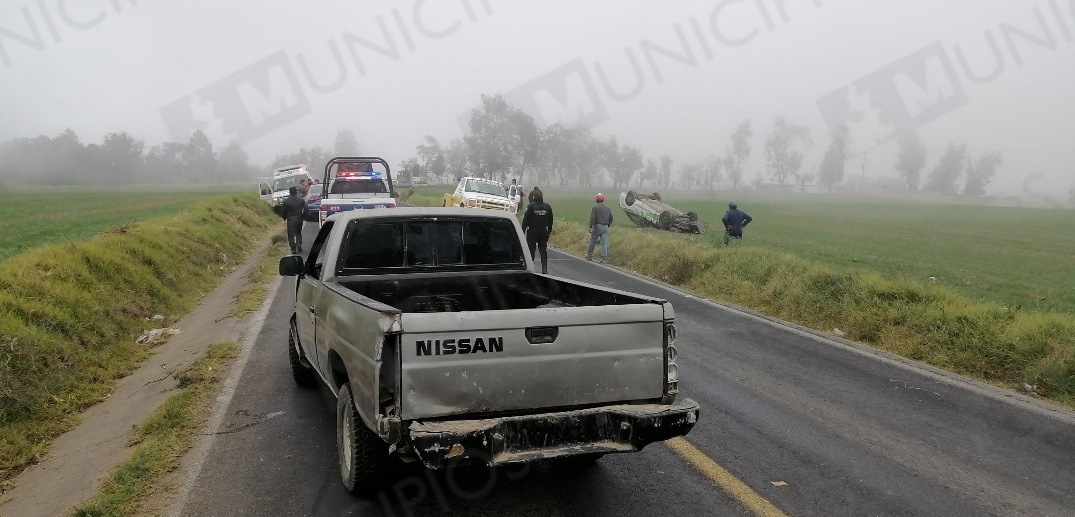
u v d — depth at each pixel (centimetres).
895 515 450
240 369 776
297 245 1822
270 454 539
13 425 638
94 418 693
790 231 4034
